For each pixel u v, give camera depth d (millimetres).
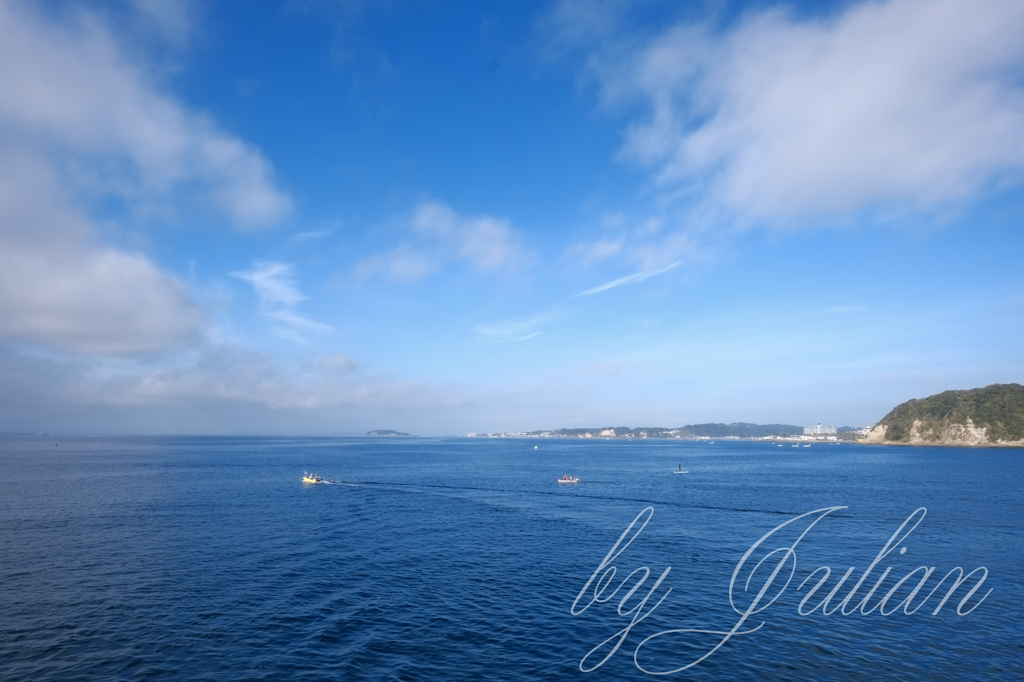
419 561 40438
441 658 24422
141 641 25875
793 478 111250
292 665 23609
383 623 28281
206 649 25062
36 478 102188
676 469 138625
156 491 83250
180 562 39719
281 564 39312
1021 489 88375
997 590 34000
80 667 23250
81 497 75125
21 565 38750
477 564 39688
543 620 28891
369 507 68250
